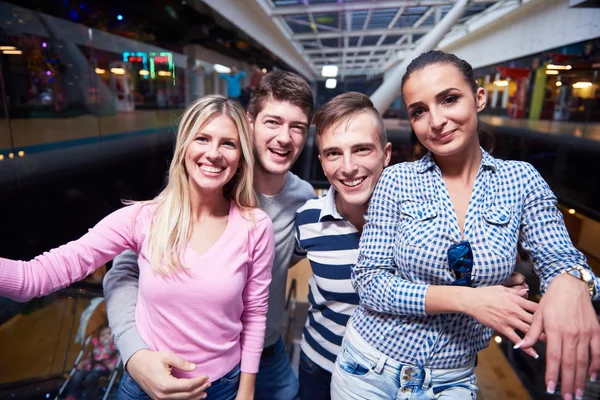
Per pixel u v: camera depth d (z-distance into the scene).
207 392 1.08
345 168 1.17
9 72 5.54
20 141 5.63
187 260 1.03
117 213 1.08
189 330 1.03
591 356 0.74
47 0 5.75
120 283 1.15
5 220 5.38
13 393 2.81
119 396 1.14
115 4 5.82
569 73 4.38
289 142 1.39
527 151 4.93
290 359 2.48
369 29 6.12
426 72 0.94
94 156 6.85
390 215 1.03
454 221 0.93
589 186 4.62
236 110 1.10
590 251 5.82
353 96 1.23
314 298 1.48
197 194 1.12
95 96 7.01
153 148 8.05
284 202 1.54
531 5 4.33
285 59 7.52
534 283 2.42
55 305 3.01
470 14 5.11
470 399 1.01
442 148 0.94
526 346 0.76
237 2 5.43
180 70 7.82
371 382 1.06
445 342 0.99
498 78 4.89
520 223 0.93
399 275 1.02
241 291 1.10
